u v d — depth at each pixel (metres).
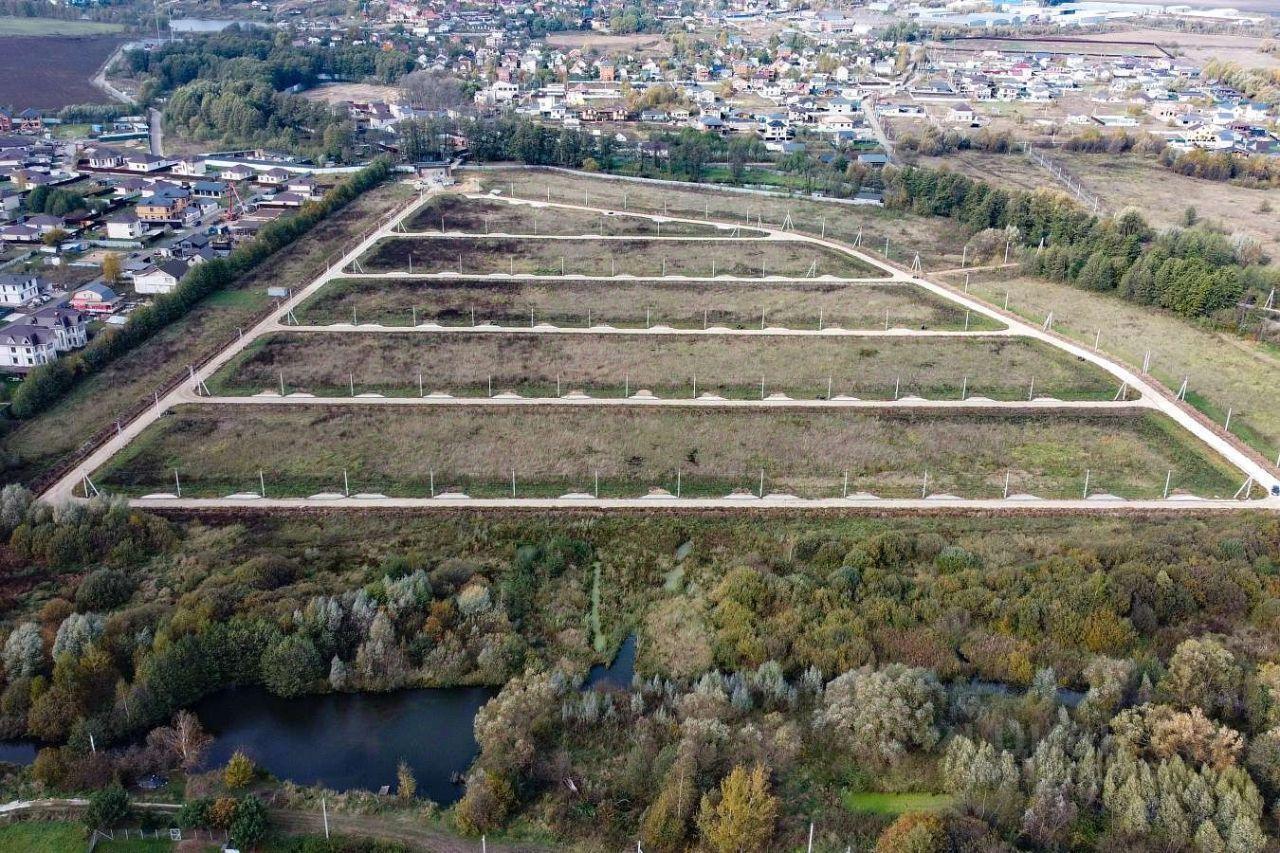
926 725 88.75
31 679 92.88
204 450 141.38
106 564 114.50
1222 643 100.31
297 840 79.62
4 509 118.94
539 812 83.06
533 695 93.69
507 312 198.12
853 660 99.25
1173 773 80.38
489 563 118.06
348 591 106.38
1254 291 199.25
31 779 84.81
